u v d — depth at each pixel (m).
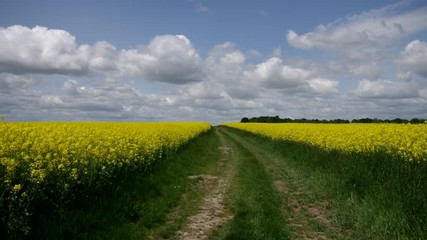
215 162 18.98
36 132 10.94
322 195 10.88
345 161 13.47
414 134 14.29
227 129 66.56
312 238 7.58
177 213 9.32
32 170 7.12
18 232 6.30
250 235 7.35
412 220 7.16
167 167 14.88
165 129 23.98
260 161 19.19
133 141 14.62
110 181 10.34
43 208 7.53
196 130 35.44
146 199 10.00
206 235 7.73
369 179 10.36
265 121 99.75
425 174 9.80
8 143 8.31
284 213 9.30
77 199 8.44
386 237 7.03
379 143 14.38
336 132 21.12
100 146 10.96
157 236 7.65
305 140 22.25
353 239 7.33
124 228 7.56
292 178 13.86
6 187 6.66
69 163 8.35
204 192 11.76
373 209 8.21
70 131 13.31
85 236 6.75
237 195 10.92
